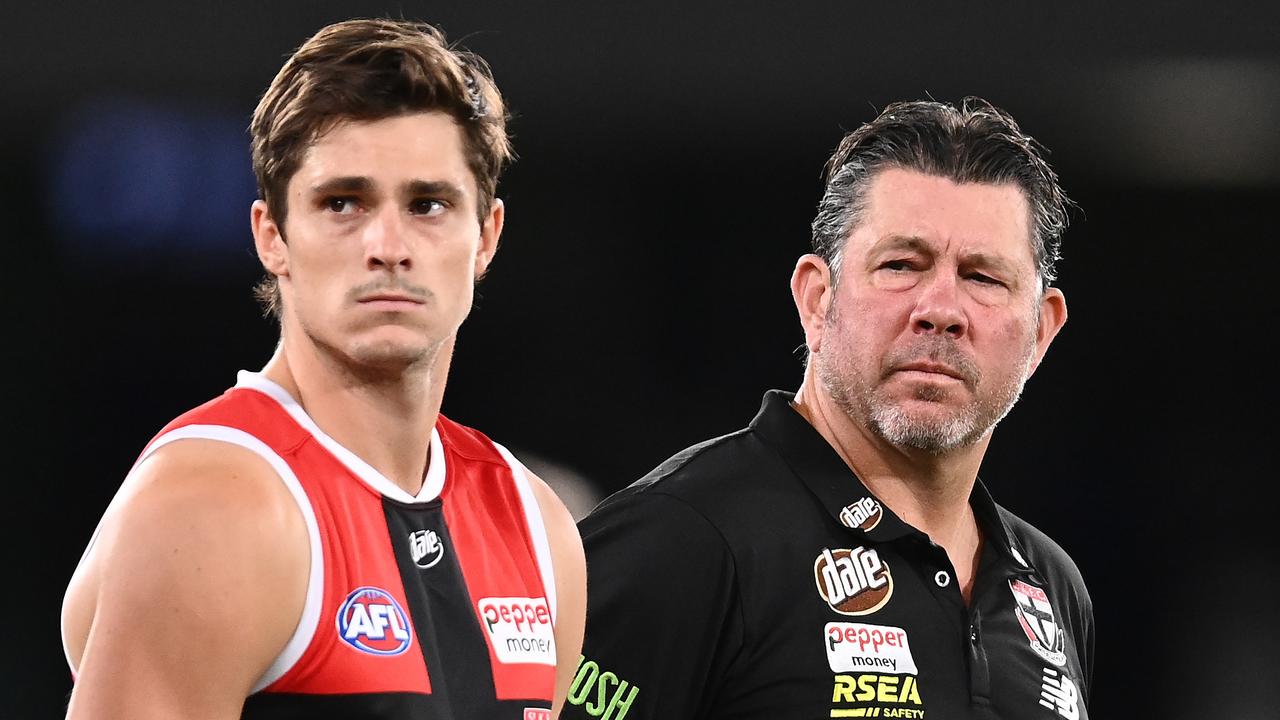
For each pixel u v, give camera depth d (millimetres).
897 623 8844
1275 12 24078
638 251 26078
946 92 24875
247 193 25141
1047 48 24516
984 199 9086
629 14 24562
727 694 8648
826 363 9336
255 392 7082
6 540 25672
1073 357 26484
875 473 9367
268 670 6418
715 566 8711
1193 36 24266
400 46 6945
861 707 8531
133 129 24844
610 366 26156
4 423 25625
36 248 25250
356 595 6664
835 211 9492
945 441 9023
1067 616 10312
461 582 7199
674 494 9055
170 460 6523
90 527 25859
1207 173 25562
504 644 7215
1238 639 25672
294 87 6953
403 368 6918
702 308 26156
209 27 24328
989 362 9008
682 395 26172
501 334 26031
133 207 25125
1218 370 26234
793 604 8695
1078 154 25469
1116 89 24672
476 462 7852
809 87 25000
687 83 25016
